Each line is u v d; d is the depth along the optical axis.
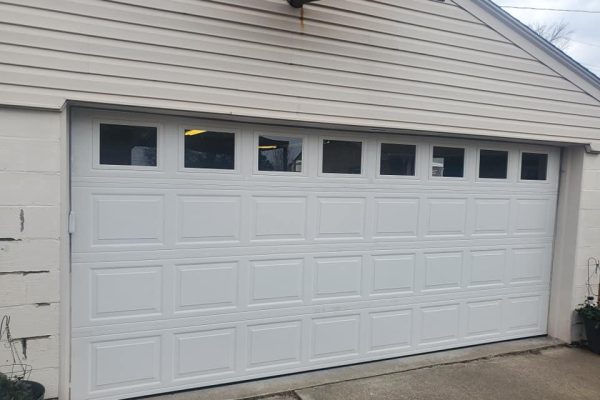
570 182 5.04
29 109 2.86
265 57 3.47
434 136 4.42
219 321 3.66
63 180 2.99
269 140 3.77
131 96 3.09
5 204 2.85
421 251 4.45
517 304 5.03
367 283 4.23
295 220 3.88
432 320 4.57
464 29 4.25
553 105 4.71
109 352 3.32
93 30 2.98
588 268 5.05
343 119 3.78
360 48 3.82
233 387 3.68
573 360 4.58
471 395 3.75
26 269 2.91
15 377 2.77
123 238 3.32
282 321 3.89
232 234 3.66
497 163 4.80
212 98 3.32
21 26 2.81
